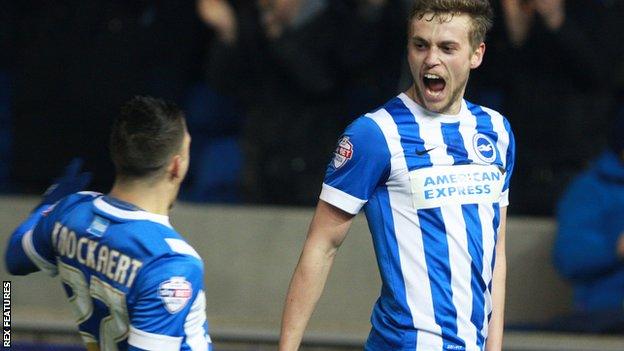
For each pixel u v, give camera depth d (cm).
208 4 2417
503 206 1364
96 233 1141
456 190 1295
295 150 2416
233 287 2350
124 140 1140
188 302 1109
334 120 2425
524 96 2386
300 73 2389
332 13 2414
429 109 1302
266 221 2348
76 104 2455
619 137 2198
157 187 1152
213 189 2541
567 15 2447
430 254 1289
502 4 2366
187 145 1169
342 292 2319
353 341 2142
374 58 2416
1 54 2606
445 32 1272
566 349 2081
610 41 2439
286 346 1328
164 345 1102
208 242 2356
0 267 2367
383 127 1295
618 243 2188
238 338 2139
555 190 2391
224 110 2562
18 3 2561
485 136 1327
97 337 1166
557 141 2391
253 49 2409
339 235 1321
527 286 2327
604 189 2209
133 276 1113
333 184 1308
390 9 2403
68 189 1244
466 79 1307
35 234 1206
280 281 2345
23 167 2497
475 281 1302
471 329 1303
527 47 2377
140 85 2461
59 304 2358
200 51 2564
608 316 2186
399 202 1298
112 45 2450
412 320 1290
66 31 2458
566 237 2233
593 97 2411
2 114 2630
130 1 2477
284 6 2384
